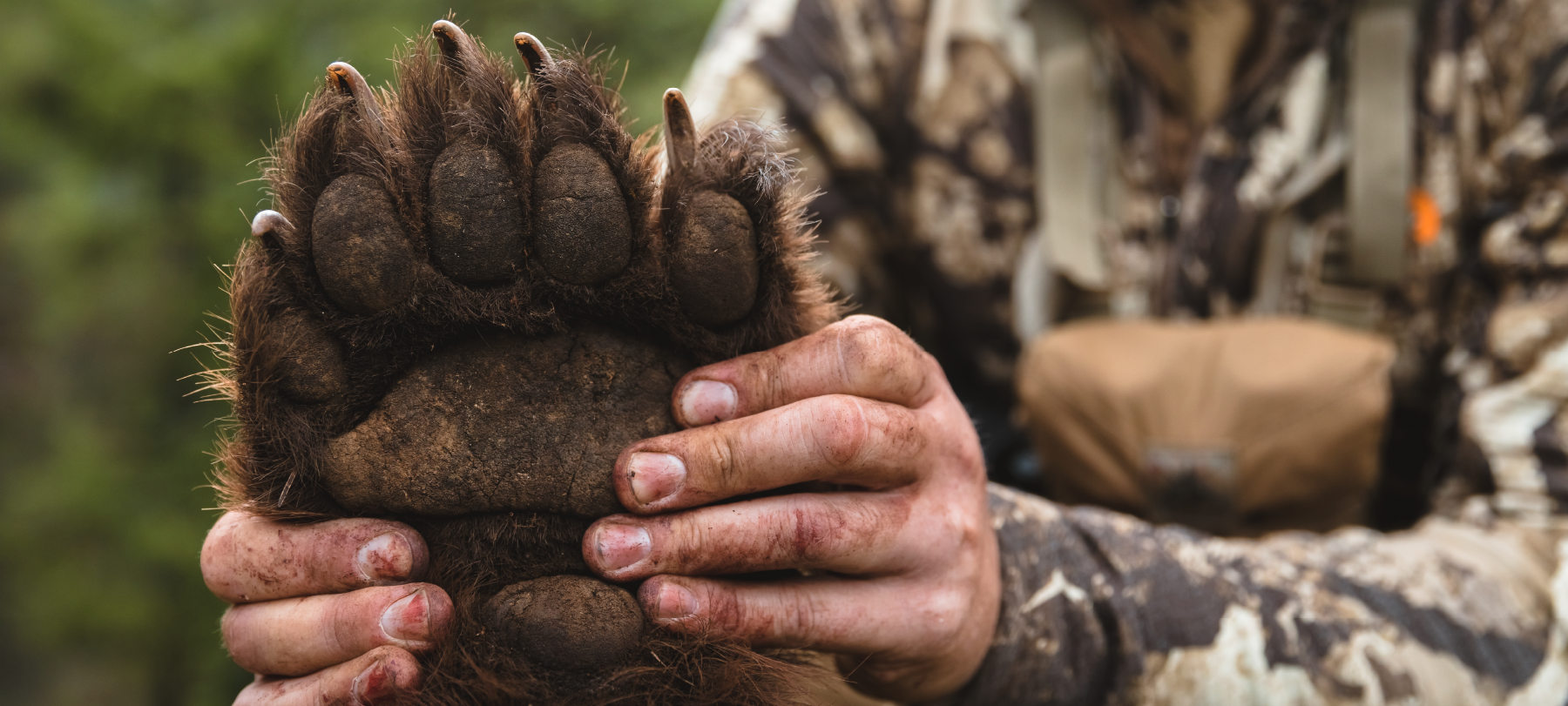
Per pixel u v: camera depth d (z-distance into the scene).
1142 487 0.91
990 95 1.08
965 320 1.12
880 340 0.66
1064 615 0.73
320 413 0.64
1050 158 1.02
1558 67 0.86
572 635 0.63
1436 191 0.92
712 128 0.65
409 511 0.64
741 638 0.65
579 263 0.63
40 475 7.53
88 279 6.72
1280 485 0.89
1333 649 0.74
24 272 8.87
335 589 0.65
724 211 0.64
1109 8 0.98
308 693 0.64
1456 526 0.83
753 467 0.64
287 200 0.63
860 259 1.12
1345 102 0.94
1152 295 1.00
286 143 0.63
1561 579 0.78
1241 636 0.73
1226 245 0.95
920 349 0.67
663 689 0.64
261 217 0.62
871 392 0.66
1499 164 0.88
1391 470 0.99
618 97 0.64
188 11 6.77
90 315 7.03
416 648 0.64
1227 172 0.95
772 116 1.06
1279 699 0.73
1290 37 0.94
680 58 5.93
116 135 6.20
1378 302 0.94
